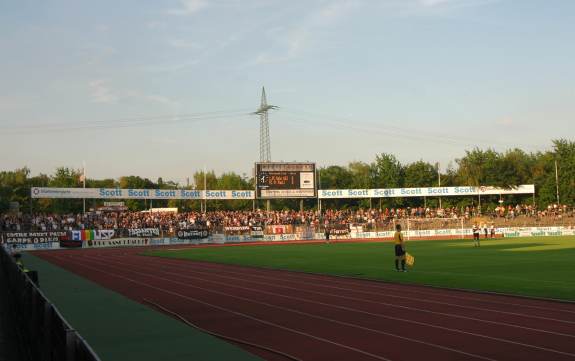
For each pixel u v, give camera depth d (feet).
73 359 19.86
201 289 67.77
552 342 34.94
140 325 43.04
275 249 166.91
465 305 49.98
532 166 330.54
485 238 214.28
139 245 220.43
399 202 330.75
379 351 33.99
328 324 42.98
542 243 164.25
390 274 79.66
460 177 306.96
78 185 352.28
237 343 37.19
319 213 267.59
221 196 253.65
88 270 99.40
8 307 55.57
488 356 32.01
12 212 267.18
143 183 424.05
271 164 248.93
